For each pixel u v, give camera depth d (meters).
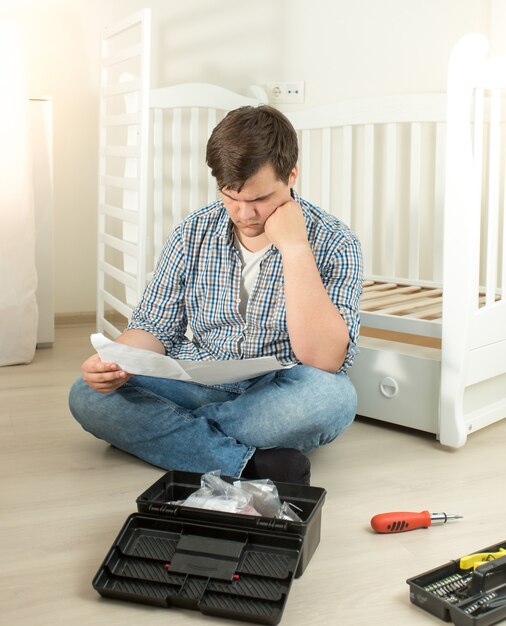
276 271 1.46
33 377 2.23
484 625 1.03
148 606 1.08
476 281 1.68
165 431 1.50
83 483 1.49
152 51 2.79
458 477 1.56
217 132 1.29
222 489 1.26
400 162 2.77
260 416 1.43
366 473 1.57
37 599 1.10
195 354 1.56
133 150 2.26
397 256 2.82
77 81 2.76
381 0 2.75
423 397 1.76
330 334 1.38
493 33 2.66
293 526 1.13
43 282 2.52
